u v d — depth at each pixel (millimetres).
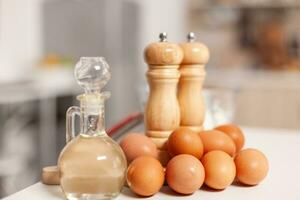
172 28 4176
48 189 716
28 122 3381
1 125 3217
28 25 3986
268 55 3863
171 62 763
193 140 721
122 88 3861
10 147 3279
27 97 3059
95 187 634
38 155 3369
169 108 777
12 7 3852
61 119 3598
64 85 3455
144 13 4191
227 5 3900
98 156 636
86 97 657
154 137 781
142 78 4195
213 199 661
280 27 3832
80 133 665
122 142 753
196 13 4094
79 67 673
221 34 4016
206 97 1104
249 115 3355
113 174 642
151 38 4223
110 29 3707
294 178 775
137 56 4121
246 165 711
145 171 655
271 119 3316
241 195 679
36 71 3648
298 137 1180
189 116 828
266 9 3857
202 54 822
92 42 3781
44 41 3986
